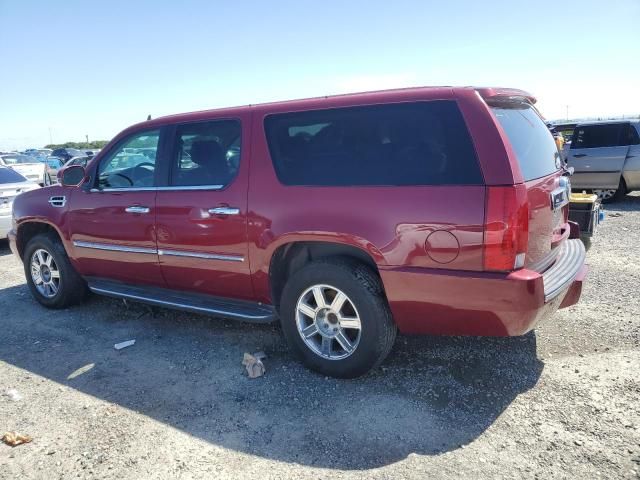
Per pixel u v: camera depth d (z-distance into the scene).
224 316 4.10
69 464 2.83
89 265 5.01
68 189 5.05
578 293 3.67
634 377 3.45
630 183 10.96
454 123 3.06
